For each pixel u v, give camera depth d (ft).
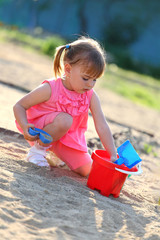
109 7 117.80
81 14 117.80
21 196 8.98
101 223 8.78
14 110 11.16
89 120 20.75
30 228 7.79
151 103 49.34
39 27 102.58
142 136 22.15
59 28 115.44
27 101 11.17
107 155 11.86
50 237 7.61
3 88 24.22
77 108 11.39
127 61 102.78
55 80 11.35
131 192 12.10
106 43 114.32
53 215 8.57
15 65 39.14
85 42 10.70
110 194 11.10
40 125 11.28
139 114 33.88
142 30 118.01
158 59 114.62
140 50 115.75
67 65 10.79
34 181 10.09
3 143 13.17
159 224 9.56
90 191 10.62
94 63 10.37
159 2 117.29
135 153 10.66
